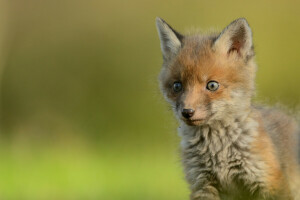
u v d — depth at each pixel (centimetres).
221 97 747
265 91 2095
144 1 2297
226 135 759
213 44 771
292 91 2088
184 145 795
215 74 746
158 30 828
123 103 2158
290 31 2173
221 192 783
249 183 756
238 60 775
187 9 2225
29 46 2311
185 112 728
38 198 1054
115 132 1991
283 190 750
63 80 2258
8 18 2298
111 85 2231
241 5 2197
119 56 2267
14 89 2244
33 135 1788
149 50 2258
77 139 1752
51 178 1235
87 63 2270
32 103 2216
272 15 2186
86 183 1177
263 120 814
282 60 2138
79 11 2342
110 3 2320
